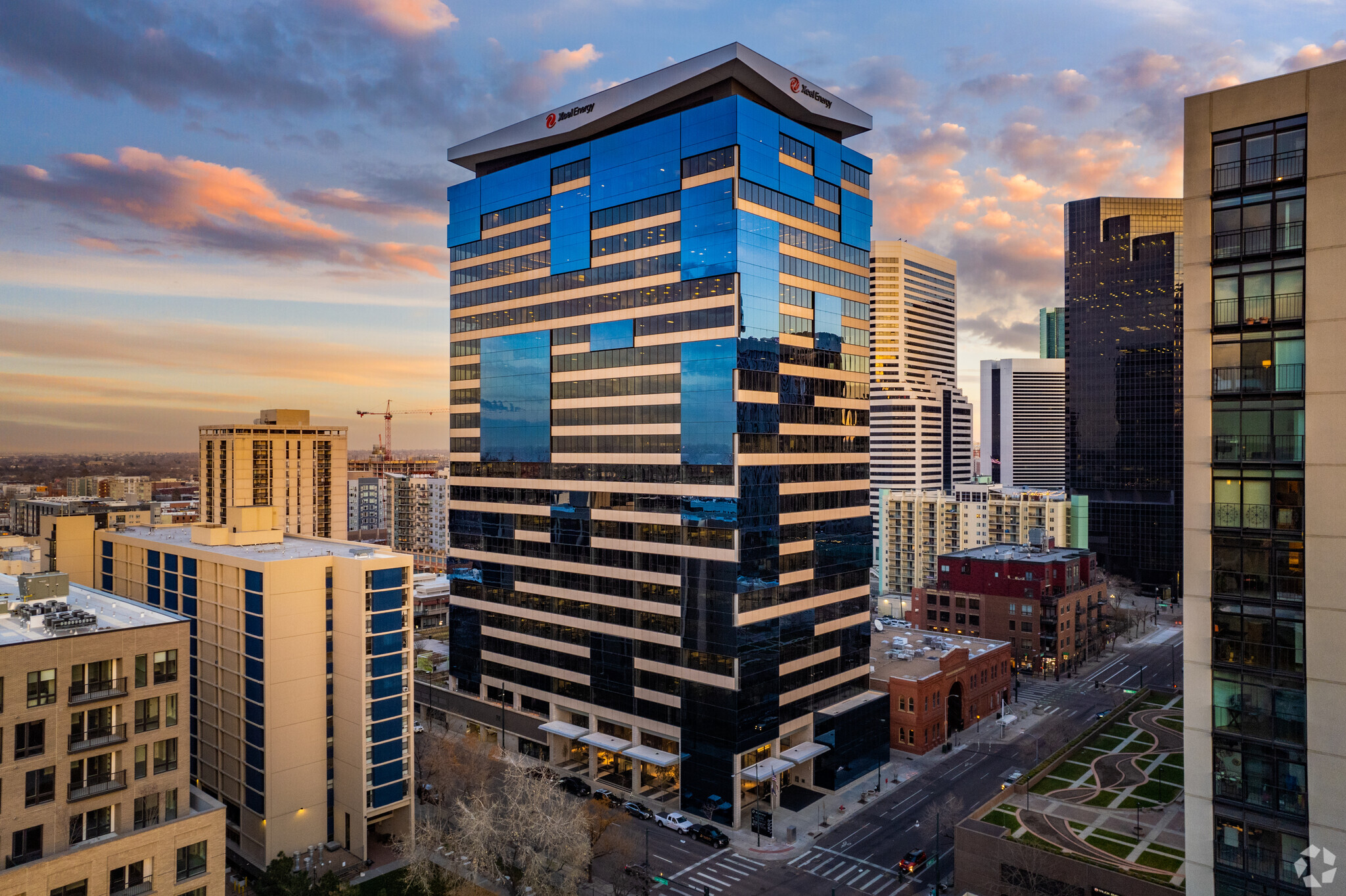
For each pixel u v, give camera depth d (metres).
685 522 99.19
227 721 88.94
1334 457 39.59
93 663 57.06
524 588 118.88
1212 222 43.38
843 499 112.38
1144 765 101.50
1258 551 41.81
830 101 111.56
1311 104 40.50
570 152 114.38
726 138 96.69
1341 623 39.31
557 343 115.44
